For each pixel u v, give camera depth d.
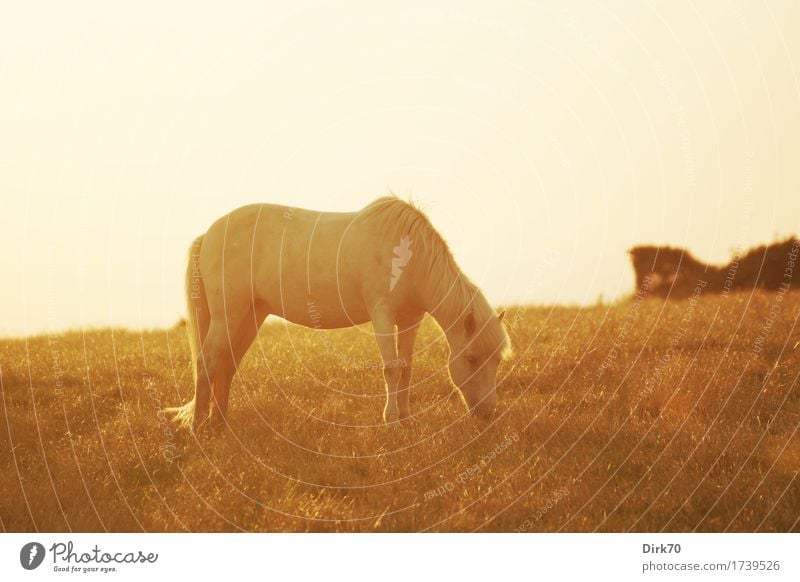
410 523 4.94
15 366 9.43
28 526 5.02
